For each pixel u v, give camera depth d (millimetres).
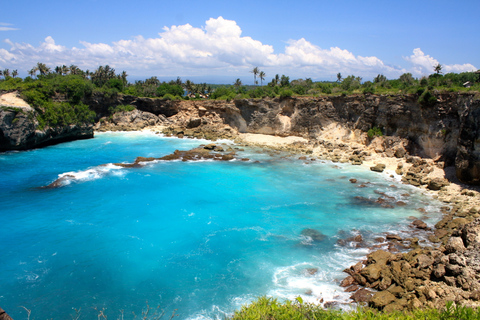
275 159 62531
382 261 25719
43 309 22125
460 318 14352
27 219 35094
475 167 41719
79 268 26750
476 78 62031
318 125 74625
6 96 65938
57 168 54344
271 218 35906
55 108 72438
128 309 22250
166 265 27250
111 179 48281
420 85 59406
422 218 35719
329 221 35156
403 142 58656
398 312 17109
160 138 83125
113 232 32531
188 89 146125
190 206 38969
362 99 67812
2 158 60062
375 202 40469
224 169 55219
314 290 23594
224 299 23078
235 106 86688
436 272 21703
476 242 22078
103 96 95375
